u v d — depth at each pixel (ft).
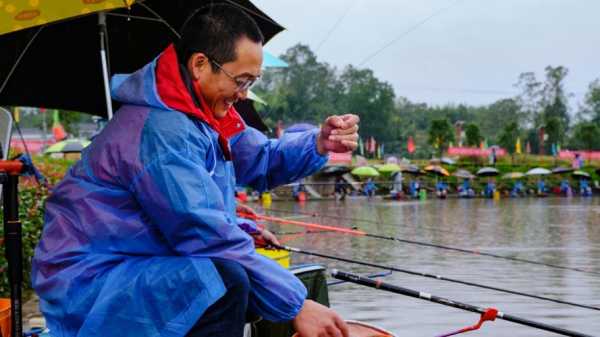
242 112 25.81
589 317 23.02
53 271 8.54
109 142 8.63
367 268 34.30
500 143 221.05
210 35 8.85
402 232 57.21
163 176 8.24
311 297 11.55
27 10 11.73
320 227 23.45
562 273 33.06
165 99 8.63
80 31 17.62
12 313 9.35
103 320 8.18
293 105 234.17
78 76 18.21
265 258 8.70
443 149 208.74
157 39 18.71
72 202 8.66
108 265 8.46
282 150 10.85
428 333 20.54
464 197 141.49
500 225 65.87
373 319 22.48
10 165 9.14
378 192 142.41
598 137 211.00
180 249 8.33
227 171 9.35
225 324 8.21
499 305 25.05
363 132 280.31
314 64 238.48
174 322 8.11
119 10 17.60
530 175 162.81
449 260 38.14
